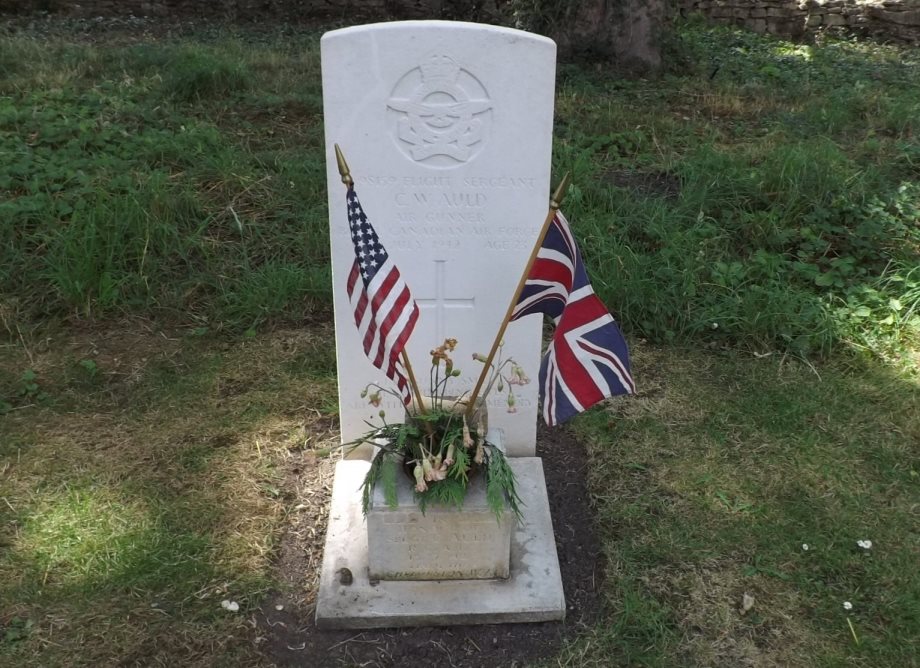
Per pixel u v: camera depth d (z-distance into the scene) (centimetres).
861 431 178
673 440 175
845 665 126
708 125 329
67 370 193
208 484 160
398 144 138
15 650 125
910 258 233
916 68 455
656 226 238
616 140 306
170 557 143
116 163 256
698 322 209
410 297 122
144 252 219
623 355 127
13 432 172
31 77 335
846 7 562
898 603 136
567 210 247
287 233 241
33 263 220
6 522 149
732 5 568
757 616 134
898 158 291
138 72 362
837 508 156
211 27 525
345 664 127
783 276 229
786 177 257
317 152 284
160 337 206
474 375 159
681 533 150
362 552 143
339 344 154
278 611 135
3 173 246
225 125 306
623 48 411
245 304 213
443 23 131
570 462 170
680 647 129
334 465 167
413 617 132
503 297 152
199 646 128
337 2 569
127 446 169
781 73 428
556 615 133
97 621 130
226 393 187
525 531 148
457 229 145
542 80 134
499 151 139
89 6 542
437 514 130
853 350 204
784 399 187
